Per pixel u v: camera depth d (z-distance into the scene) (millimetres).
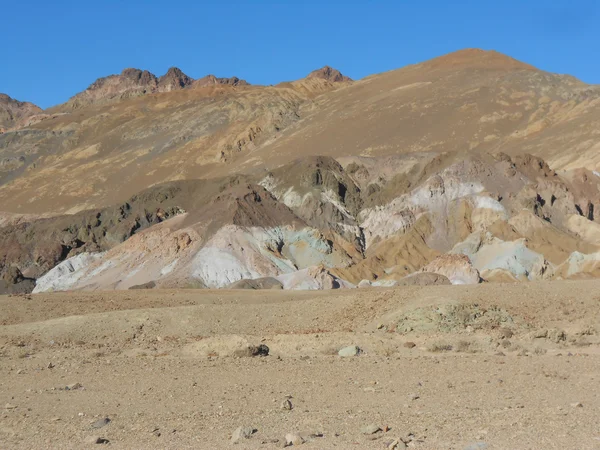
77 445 16672
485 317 37812
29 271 135750
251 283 89875
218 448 15820
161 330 41219
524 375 24656
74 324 41719
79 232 145875
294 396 22125
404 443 15227
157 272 107375
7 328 41688
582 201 133625
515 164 138625
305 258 114938
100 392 23984
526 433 16094
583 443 15117
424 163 143500
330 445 15578
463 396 21188
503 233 114500
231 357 31609
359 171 152000
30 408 21562
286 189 141625
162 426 18469
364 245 128250
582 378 23906
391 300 43094
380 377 25016
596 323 36906
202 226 116062
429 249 118438
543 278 98750
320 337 35562
